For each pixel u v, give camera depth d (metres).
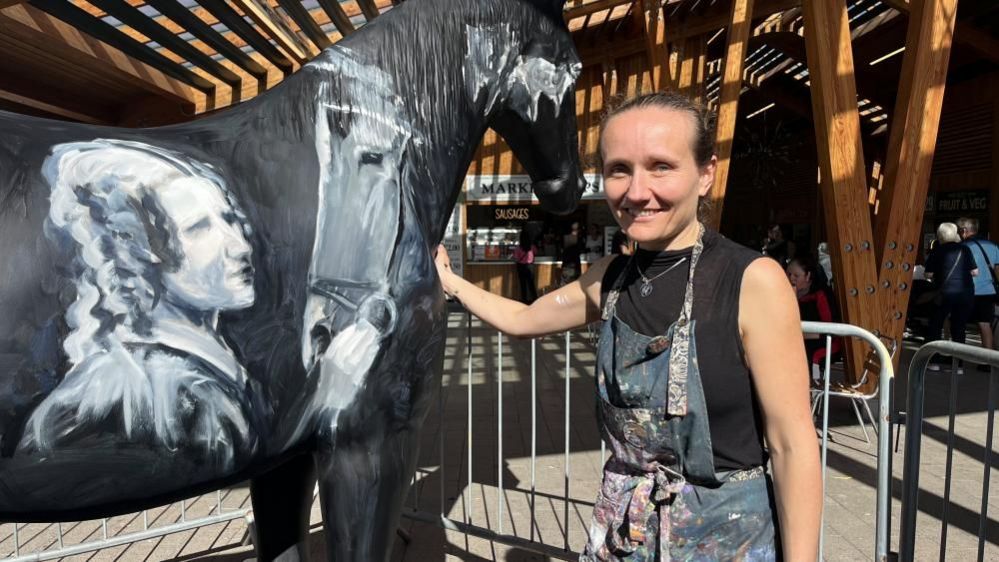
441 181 1.40
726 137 6.09
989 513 3.20
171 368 1.00
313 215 1.18
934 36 5.02
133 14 5.10
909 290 5.19
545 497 3.42
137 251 1.00
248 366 1.08
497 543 2.88
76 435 0.94
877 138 17.31
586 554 1.20
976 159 12.01
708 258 1.09
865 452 4.07
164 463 1.02
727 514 1.06
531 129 1.57
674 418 1.05
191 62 6.71
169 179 1.05
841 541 2.90
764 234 21.19
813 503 1.00
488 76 1.46
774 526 1.08
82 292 0.95
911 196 5.14
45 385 0.92
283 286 1.12
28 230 0.93
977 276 6.55
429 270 1.29
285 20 5.73
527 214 11.52
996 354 1.54
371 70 1.31
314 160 1.21
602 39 10.08
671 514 1.07
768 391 1.03
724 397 1.04
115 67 6.60
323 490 1.21
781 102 16.86
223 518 2.80
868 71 13.92
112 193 1.00
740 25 5.99
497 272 11.60
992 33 10.78
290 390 1.13
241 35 5.77
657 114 1.06
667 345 1.07
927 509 3.26
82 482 0.98
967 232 6.80
